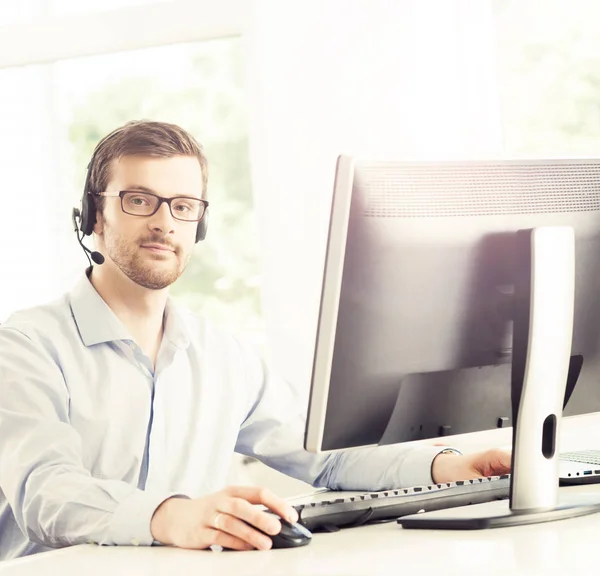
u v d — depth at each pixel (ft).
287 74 9.32
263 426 6.56
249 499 3.92
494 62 9.25
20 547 5.58
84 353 5.97
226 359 6.54
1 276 10.75
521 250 4.11
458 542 3.63
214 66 10.33
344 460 5.57
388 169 3.97
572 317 4.15
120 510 4.14
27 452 4.78
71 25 10.21
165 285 6.22
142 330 6.24
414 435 4.24
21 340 5.72
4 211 10.74
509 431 7.90
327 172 9.24
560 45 9.32
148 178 6.20
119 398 5.98
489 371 4.32
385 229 3.94
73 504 4.29
